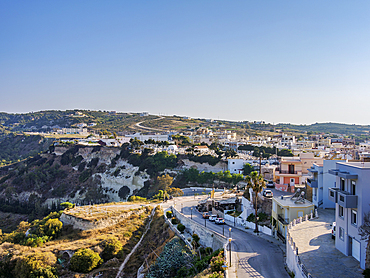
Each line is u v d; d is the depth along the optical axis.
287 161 70.81
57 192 152.38
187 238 57.59
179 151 162.50
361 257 27.28
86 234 70.38
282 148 172.38
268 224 52.91
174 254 48.62
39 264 55.31
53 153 187.00
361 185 27.62
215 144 193.12
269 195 60.03
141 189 132.50
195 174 125.75
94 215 76.56
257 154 160.00
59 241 68.00
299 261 27.91
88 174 160.25
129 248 66.75
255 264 34.06
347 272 26.20
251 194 64.12
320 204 52.19
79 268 56.75
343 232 30.78
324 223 41.56
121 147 169.25
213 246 50.19
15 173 174.88
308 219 43.84
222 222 60.56
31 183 158.50
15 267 56.41
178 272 43.03
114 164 159.12
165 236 65.25
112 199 143.88
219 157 141.00
